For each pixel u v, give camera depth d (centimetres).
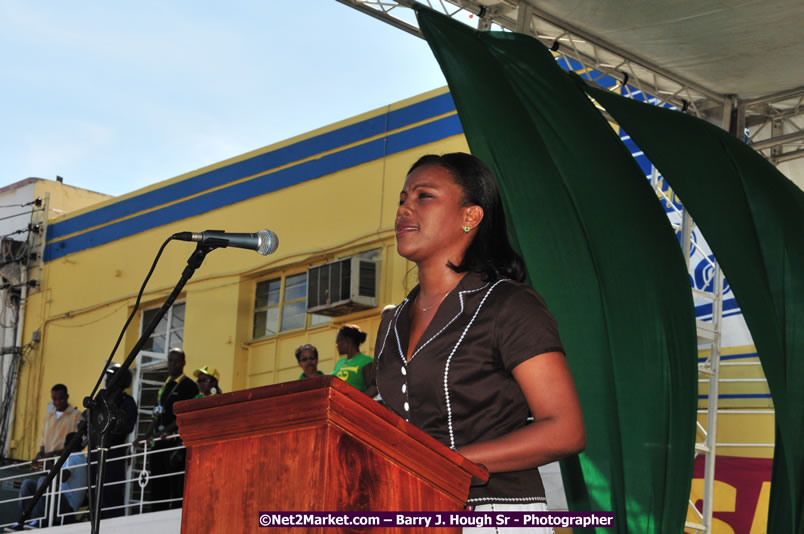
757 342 409
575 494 388
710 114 689
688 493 394
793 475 391
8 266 1345
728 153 440
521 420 164
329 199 984
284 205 1031
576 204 414
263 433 122
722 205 432
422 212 173
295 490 117
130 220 1216
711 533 566
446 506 130
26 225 1357
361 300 891
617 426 392
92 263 1252
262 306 1058
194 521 128
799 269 423
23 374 1303
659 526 388
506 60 437
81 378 1223
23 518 259
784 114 697
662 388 399
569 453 151
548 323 161
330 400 113
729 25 566
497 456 147
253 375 1037
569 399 154
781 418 397
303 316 1008
